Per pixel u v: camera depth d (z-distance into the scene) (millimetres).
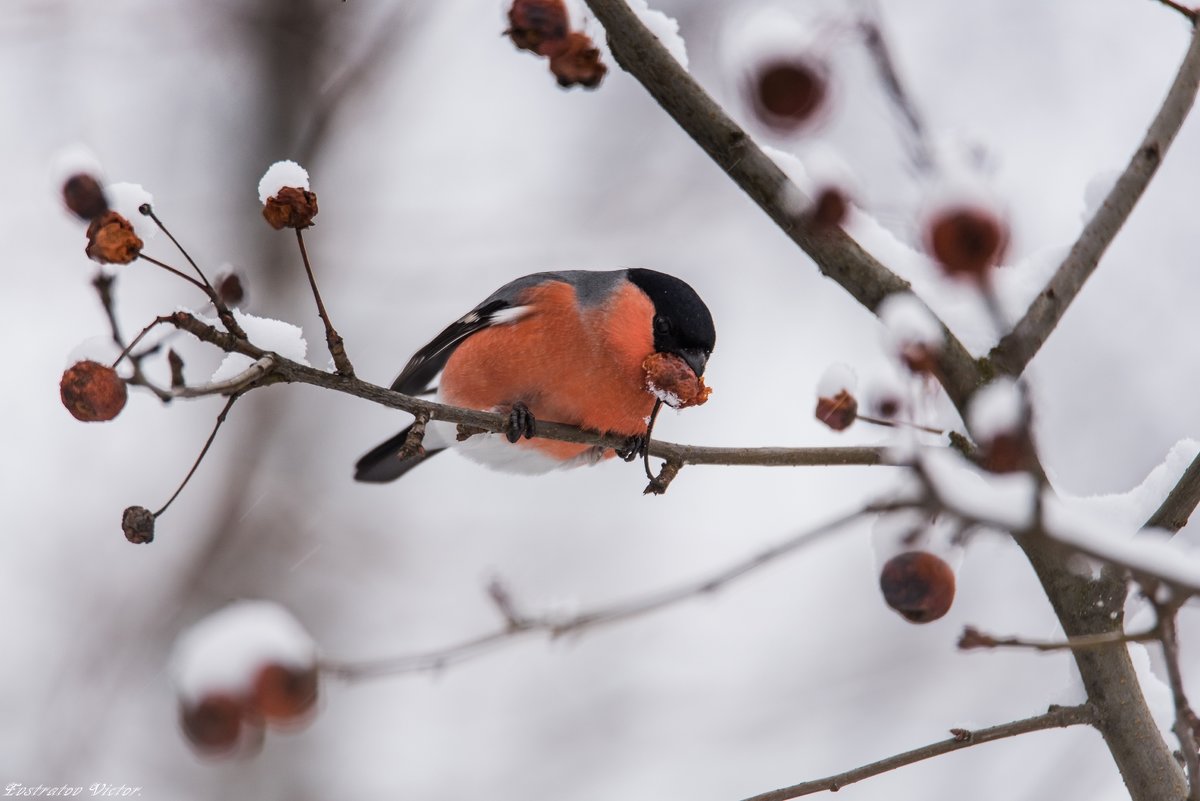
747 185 5309
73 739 12516
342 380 5852
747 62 4207
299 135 15062
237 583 13648
